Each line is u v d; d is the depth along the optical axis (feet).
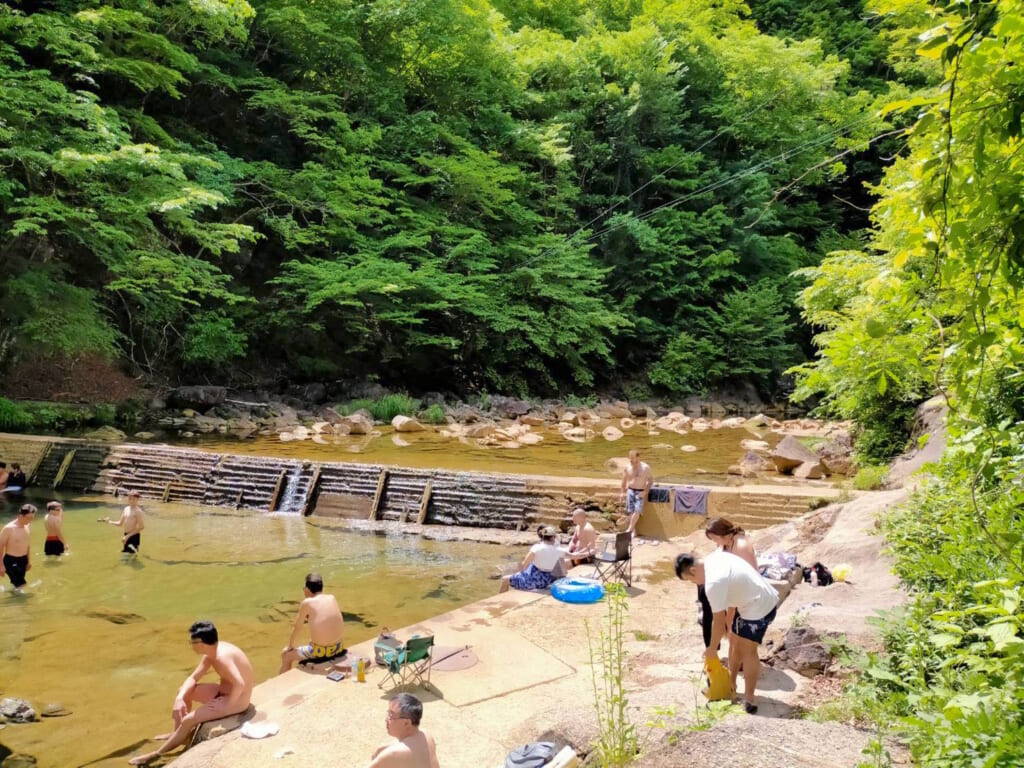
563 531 40.14
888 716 12.80
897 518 24.85
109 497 47.16
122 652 23.44
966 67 6.70
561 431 75.92
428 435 68.33
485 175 90.58
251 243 85.66
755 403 109.09
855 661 16.37
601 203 112.16
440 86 101.14
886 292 9.26
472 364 96.22
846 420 64.28
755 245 108.68
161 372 77.56
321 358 87.86
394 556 35.81
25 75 55.67
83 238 63.05
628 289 108.37
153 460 49.42
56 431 59.88
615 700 13.25
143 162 56.75
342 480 45.44
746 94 114.42
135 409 68.08
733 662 15.49
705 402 106.11
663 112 111.04
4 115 55.31
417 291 89.30
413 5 90.48
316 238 82.48
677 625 23.66
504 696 18.06
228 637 25.00
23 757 16.94
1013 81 6.68
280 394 83.76
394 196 89.15
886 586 22.36
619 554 27.99
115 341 71.41
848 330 10.09
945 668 12.80
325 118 90.12
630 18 129.59
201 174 71.46
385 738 16.07
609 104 110.01
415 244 84.74
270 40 89.45
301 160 91.81
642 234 102.58
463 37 96.99
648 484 38.70
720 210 107.55
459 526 41.96
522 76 105.91
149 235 66.59
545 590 27.50
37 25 56.59
